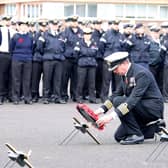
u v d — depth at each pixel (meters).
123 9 36.97
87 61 19.17
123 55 12.09
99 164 10.59
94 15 36.59
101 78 19.77
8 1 40.94
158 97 12.28
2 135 13.34
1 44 18.64
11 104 18.86
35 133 13.61
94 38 19.31
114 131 14.02
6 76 19.05
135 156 11.24
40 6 36.19
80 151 11.65
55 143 12.45
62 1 35.84
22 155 9.05
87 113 11.71
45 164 10.55
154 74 20.11
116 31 19.25
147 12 37.06
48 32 18.91
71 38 19.12
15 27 18.81
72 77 19.61
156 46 19.81
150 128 12.47
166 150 11.70
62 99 19.47
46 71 18.95
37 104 18.98
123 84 12.20
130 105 11.89
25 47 18.67
